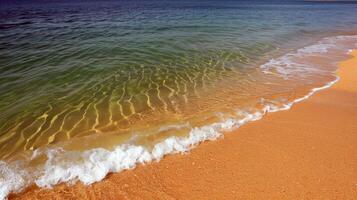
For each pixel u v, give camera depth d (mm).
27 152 4859
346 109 6785
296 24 23688
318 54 12703
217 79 8961
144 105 6879
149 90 7922
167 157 4762
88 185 4082
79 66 9922
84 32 17000
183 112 6492
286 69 10148
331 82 8711
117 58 11141
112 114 6363
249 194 3951
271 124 5969
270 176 4320
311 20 27234
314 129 5785
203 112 6488
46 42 13836
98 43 13750
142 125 5855
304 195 3936
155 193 3957
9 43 13461
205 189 4043
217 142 5250
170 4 49000
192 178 4273
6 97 7152
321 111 6648
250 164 4609
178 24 21547
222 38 15961
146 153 4812
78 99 7164
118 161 4594
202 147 5078
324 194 3957
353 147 5148
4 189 3936
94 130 5637
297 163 4648
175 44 13961
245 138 5402
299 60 11500
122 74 9227
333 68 10328
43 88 7836
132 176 4293
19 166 4453
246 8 42375
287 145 5188
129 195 3914
